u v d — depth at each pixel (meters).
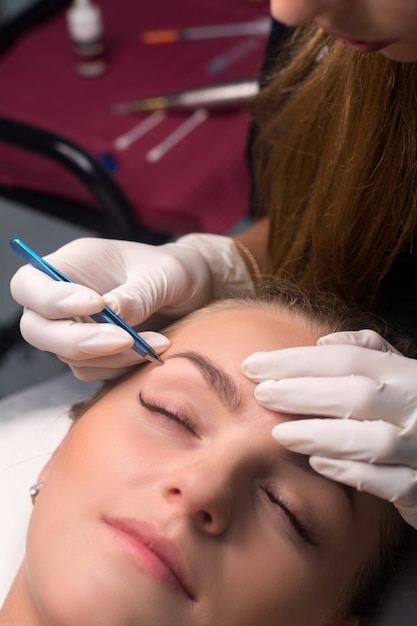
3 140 1.60
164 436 1.02
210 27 2.08
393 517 1.16
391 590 1.19
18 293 1.10
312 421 0.99
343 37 0.80
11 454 1.37
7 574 1.25
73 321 1.10
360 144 1.15
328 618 1.08
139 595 0.92
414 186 1.16
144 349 1.07
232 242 1.42
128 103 1.88
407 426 1.02
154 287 1.19
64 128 1.82
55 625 0.95
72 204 1.74
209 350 1.07
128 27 2.08
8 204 2.66
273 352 1.03
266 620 0.97
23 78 1.94
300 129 1.28
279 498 0.99
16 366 2.41
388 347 1.13
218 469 0.96
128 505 0.96
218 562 0.94
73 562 0.95
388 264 1.22
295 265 1.33
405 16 0.74
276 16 0.76
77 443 1.06
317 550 1.01
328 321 1.18
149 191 1.70
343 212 1.21
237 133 1.81
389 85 1.09
